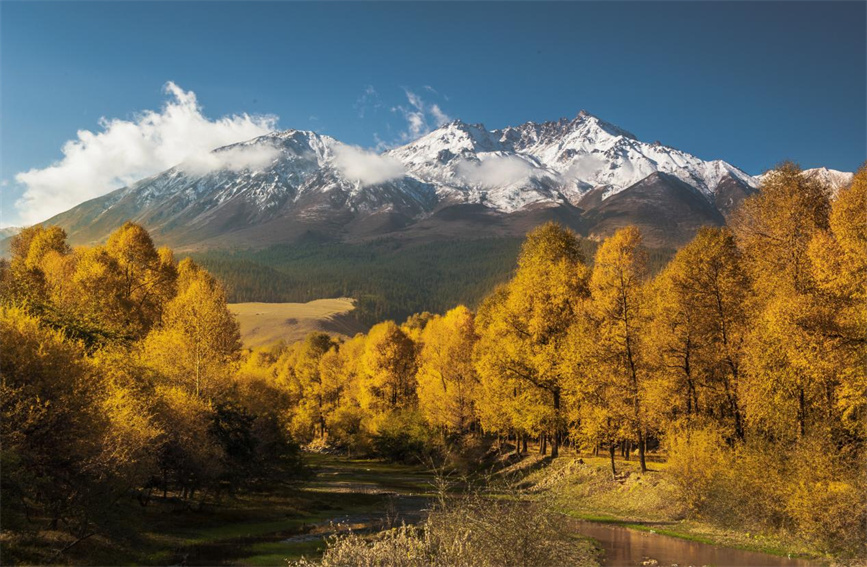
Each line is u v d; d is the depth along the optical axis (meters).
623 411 38.72
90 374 28.52
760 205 36.56
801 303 28.81
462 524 15.17
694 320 36.25
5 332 25.52
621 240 45.25
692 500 33.25
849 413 27.88
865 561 23.19
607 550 26.08
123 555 25.42
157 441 33.22
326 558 15.08
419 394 74.62
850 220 29.22
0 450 22.41
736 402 34.78
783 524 27.84
